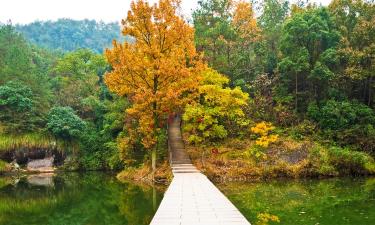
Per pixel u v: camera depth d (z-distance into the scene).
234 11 41.69
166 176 26.23
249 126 33.09
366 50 33.62
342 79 34.59
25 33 158.62
